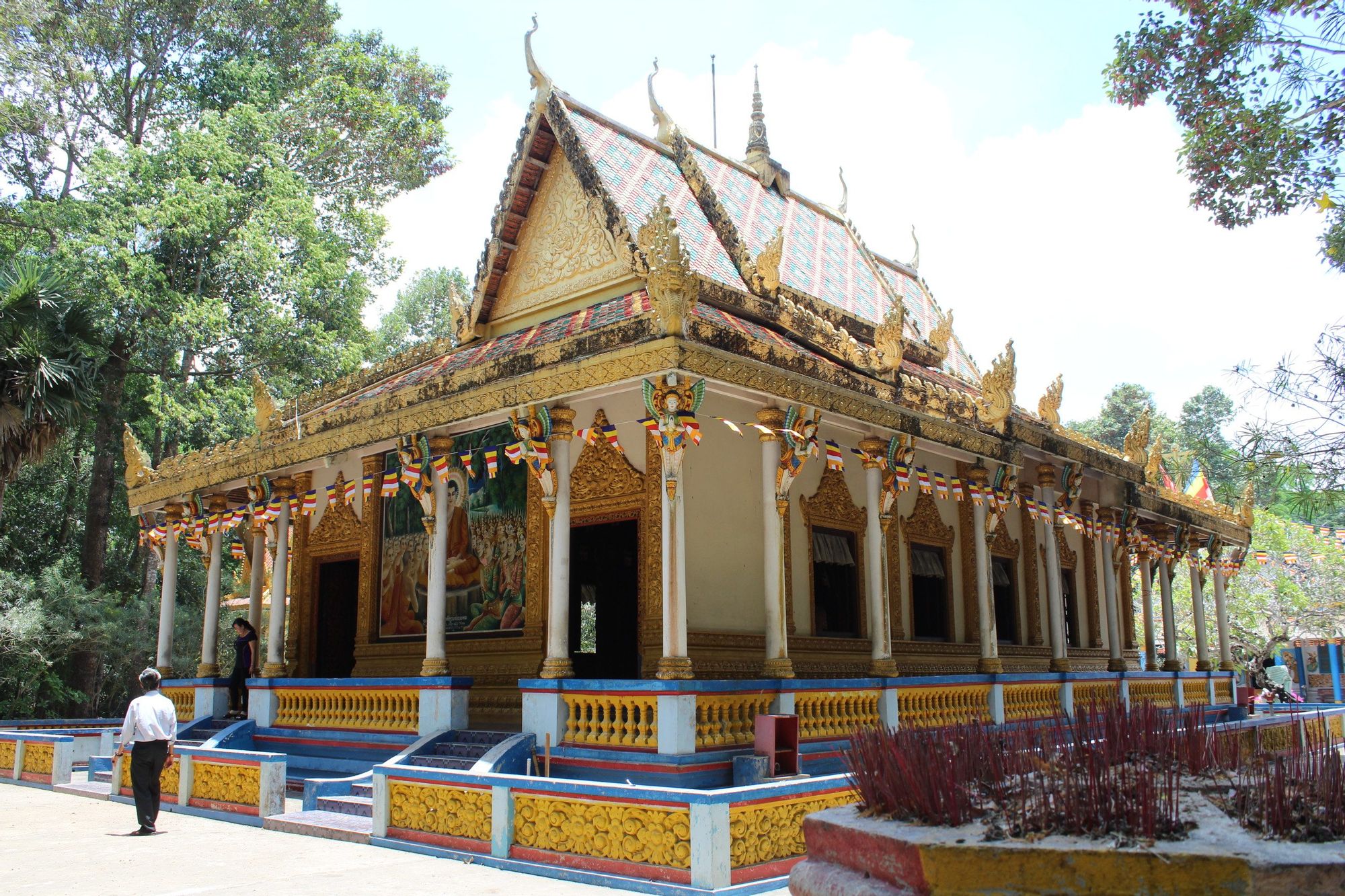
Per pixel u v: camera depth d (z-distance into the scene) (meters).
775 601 12.23
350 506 18.73
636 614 16.98
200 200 28.47
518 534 15.47
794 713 11.86
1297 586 33.62
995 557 19.61
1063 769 4.18
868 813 4.34
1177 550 22.83
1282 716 20.22
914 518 17.69
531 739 11.80
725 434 14.02
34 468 30.39
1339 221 12.53
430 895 8.05
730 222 15.98
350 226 36.97
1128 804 3.71
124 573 32.97
